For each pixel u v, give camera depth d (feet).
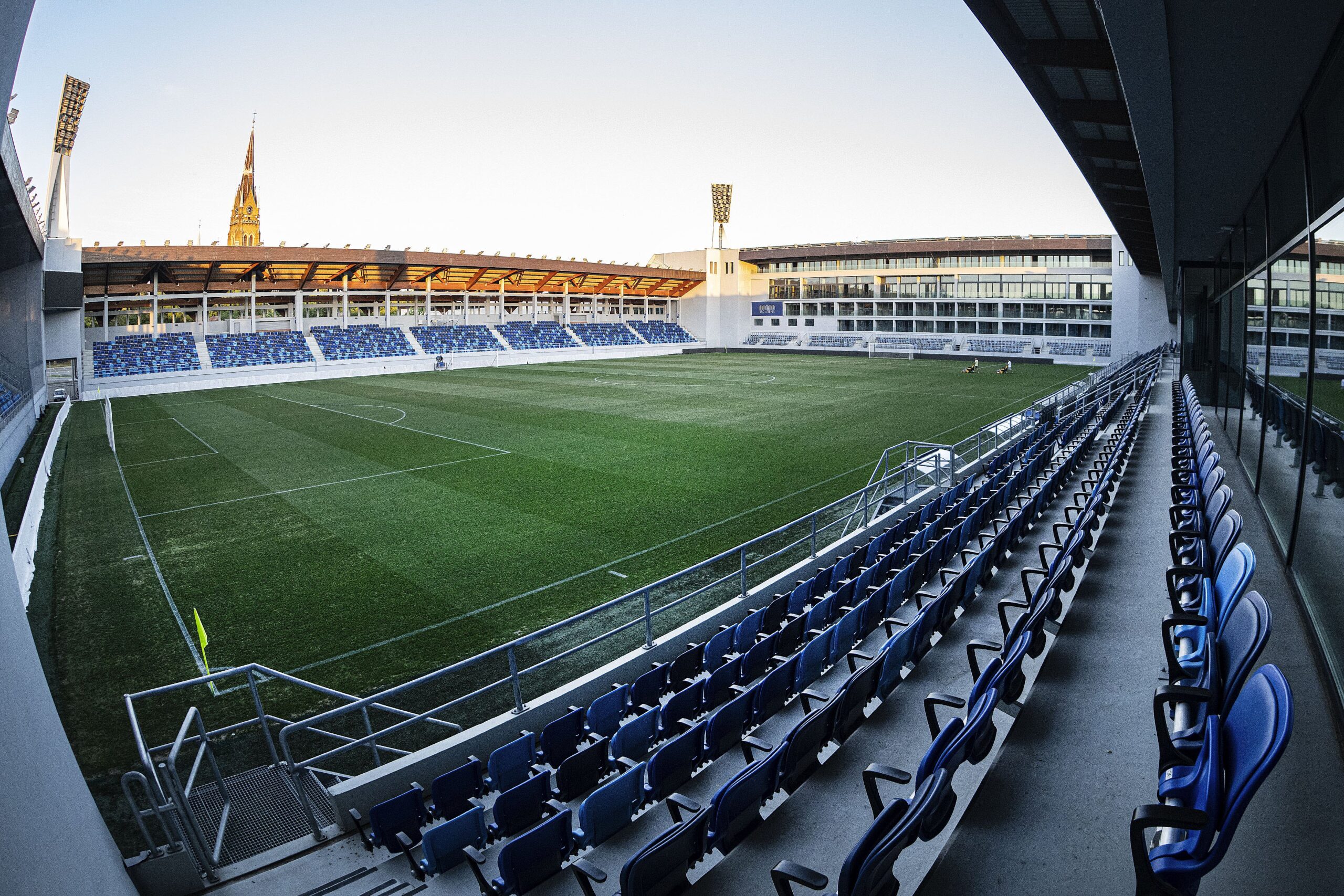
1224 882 10.24
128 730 29.89
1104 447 54.34
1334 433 23.94
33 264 119.96
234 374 165.89
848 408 117.50
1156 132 31.01
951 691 20.22
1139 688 16.61
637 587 42.68
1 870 9.09
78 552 51.72
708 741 19.26
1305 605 19.21
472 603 41.24
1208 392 73.36
